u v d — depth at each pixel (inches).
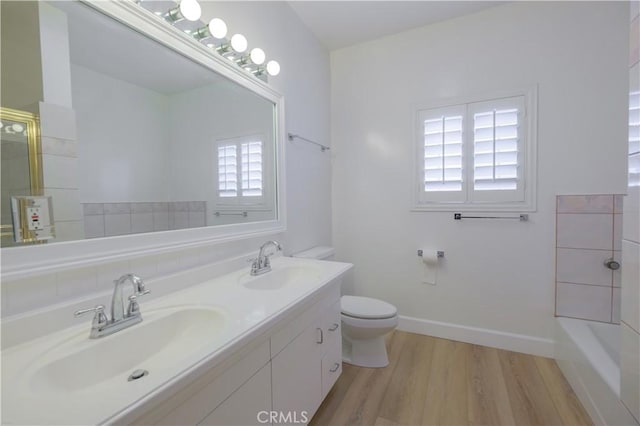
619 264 75.2
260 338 37.4
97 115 40.8
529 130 82.0
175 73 51.4
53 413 21.3
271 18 74.9
